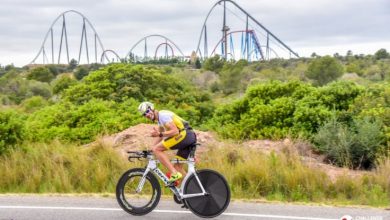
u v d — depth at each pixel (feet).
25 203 27.48
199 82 351.05
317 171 31.86
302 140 39.91
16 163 36.14
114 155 36.04
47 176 34.14
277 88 50.55
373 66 406.00
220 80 347.36
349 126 40.65
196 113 78.59
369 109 40.68
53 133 51.62
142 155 24.50
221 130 47.73
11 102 272.72
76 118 56.24
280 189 30.60
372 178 31.22
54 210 25.53
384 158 34.14
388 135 36.60
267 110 45.39
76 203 27.48
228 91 323.98
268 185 30.68
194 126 70.33
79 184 33.17
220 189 23.67
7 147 39.27
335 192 30.09
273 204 27.40
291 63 530.27
